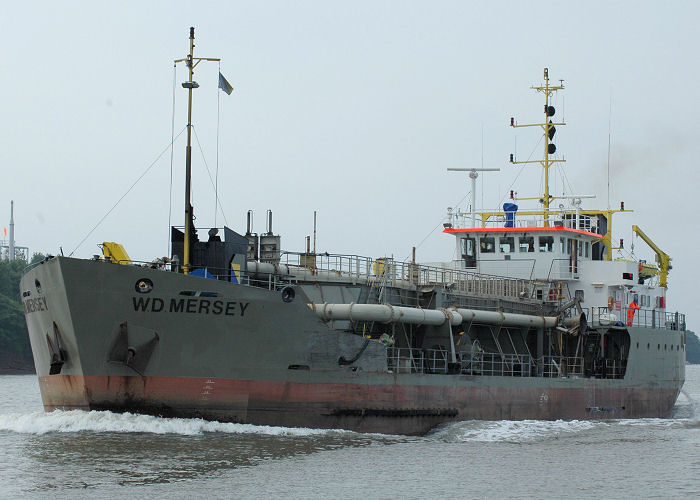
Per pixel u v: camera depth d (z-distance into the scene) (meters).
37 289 43.59
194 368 43.47
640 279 78.38
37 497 31.94
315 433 45.22
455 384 52.06
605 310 66.69
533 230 67.31
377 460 39.84
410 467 38.78
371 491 34.12
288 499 32.53
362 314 47.62
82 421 42.66
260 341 44.50
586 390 61.31
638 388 66.69
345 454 40.72
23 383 109.19
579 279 68.31
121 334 42.22
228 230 46.69
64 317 41.91
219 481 34.59
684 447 47.19
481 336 59.44
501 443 47.19
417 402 49.91
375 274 54.53
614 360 65.56
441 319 52.19
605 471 39.75
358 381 47.41
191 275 42.84
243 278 47.06
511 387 55.78
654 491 35.88
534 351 62.22
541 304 64.12
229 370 44.03
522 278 67.44
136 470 35.69
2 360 149.12
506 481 36.94
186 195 46.38
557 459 42.44
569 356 65.12
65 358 43.22
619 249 79.75
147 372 42.84
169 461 37.25
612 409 63.72
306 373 45.88
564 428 54.53
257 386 44.66
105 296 41.69
